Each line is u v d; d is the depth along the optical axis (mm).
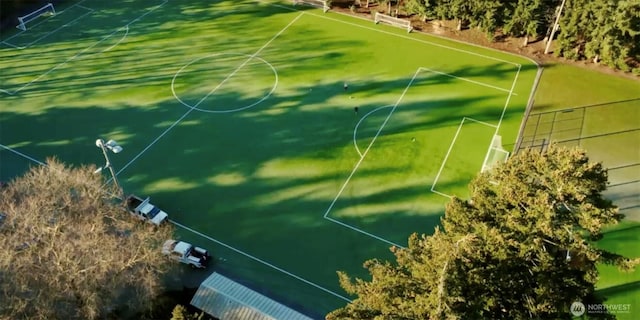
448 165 42781
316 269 35750
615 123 46375
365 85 51625
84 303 28719
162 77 53094
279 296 34156
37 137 46438
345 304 33750
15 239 27844
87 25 61469
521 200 24078
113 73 53844
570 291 24250
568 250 23422
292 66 54312
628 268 24125
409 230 37969
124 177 42531
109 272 28656
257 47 57125
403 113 48188
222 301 31781
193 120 47938
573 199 23203
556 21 53250
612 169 42062
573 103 48750
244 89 51406
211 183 41938
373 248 36875
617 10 48688
